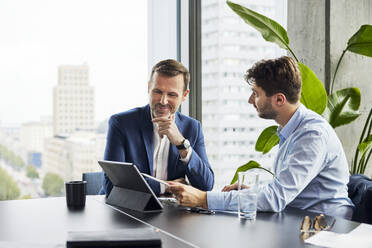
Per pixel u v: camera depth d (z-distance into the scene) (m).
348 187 2.04
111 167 1.72
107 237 1.17
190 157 2.15
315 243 1.17
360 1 3.23
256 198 1.49
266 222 1.43
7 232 1.33
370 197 1.74
